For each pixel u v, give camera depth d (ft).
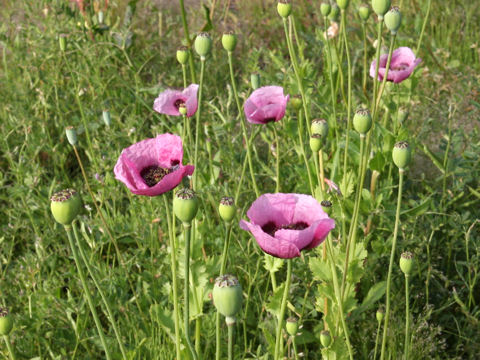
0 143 5.05
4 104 5.74
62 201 2.39
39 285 3.67
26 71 5.69
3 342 3.46
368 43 6.16
